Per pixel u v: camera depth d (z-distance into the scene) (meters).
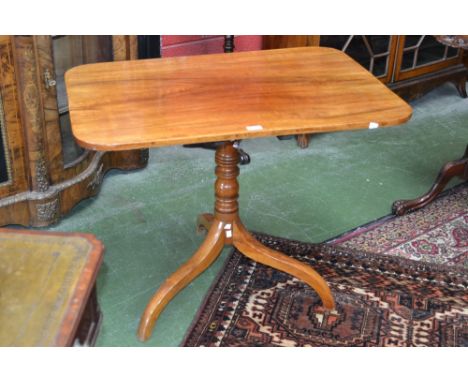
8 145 2.58
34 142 2.62
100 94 2.00
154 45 3.19
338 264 2.65
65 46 2.69
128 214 2.94
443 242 2.83
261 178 3.26
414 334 2.32
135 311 2.40
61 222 2.86
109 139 1.73
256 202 3.06
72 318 1.50
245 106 1.95
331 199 3.12
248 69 2.22
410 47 3.87
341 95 2.04
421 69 3.99
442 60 4.07
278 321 2.36
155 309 2.26
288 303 2.44
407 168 3.42
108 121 1.84
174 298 2.46
